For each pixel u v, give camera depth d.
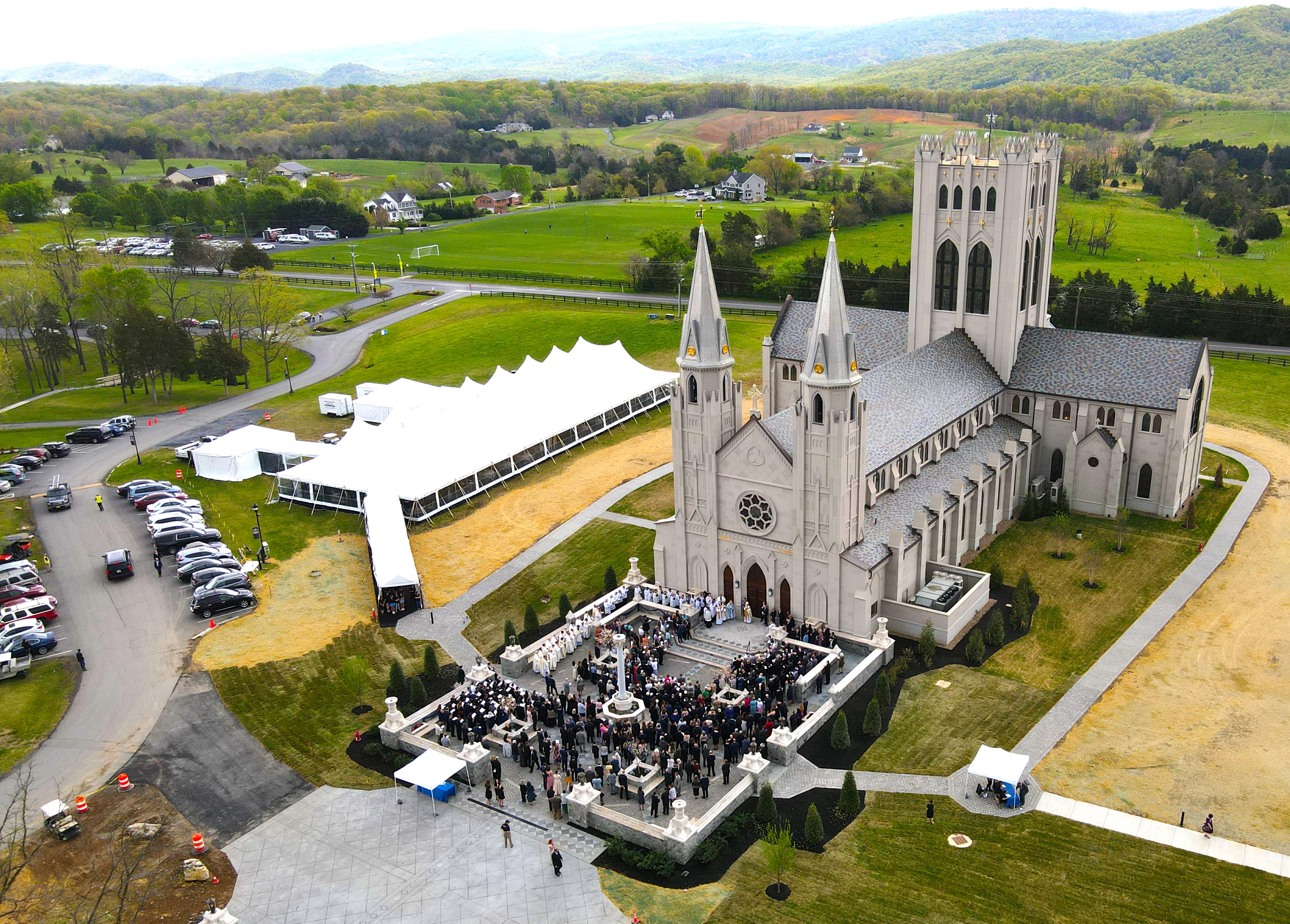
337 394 146.50
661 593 84.62
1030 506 97.75
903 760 63.84
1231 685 70.06
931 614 76.75
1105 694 69.88
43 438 140.88
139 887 55.41
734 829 57.56
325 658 79.38
